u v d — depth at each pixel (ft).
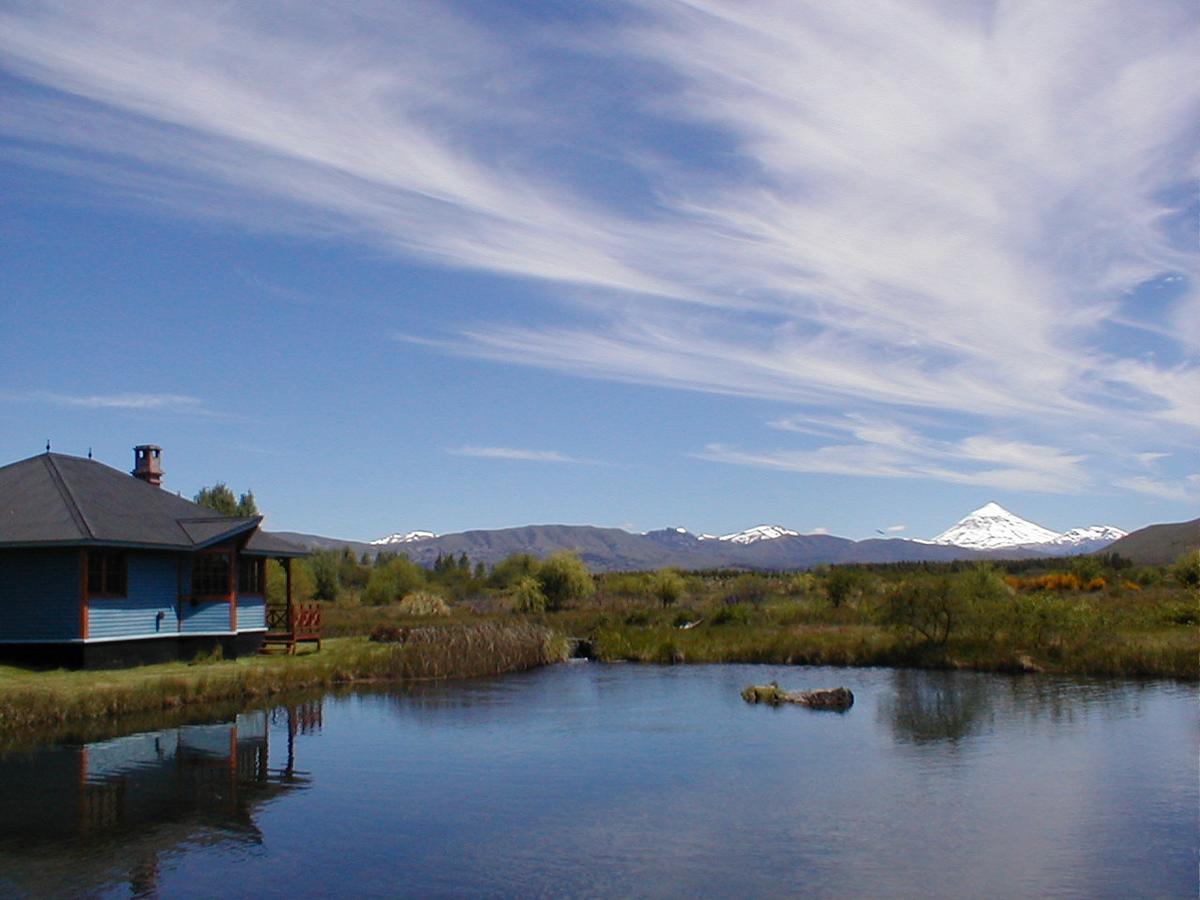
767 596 221.87
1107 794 59.36
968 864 47.24
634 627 160.97
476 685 112.57
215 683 96.53
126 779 63.72
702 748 74.02
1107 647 115.55
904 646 126.93
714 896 43.27
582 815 55.62
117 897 43.19
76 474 112.37
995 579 140.67
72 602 97.35
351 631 159.02
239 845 50.19
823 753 71.97
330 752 72.43
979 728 80.74
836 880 45.21
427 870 46.42
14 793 59.93
